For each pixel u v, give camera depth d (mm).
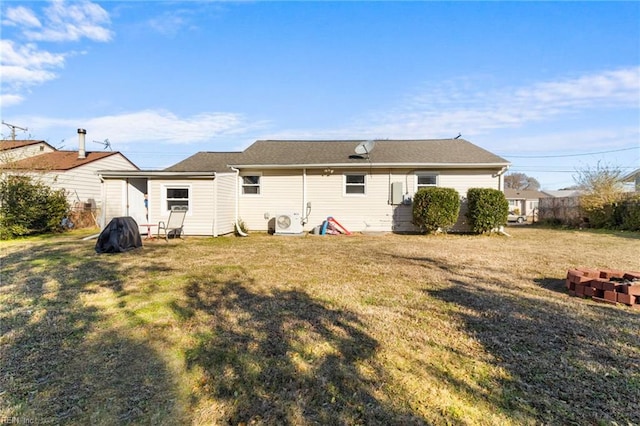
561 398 2080
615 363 2506
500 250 8062
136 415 1957
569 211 16188
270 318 3441
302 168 12492
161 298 4164
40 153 19234
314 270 5754
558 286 4715
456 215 11250
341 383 2262
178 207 11078
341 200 12461
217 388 2221
